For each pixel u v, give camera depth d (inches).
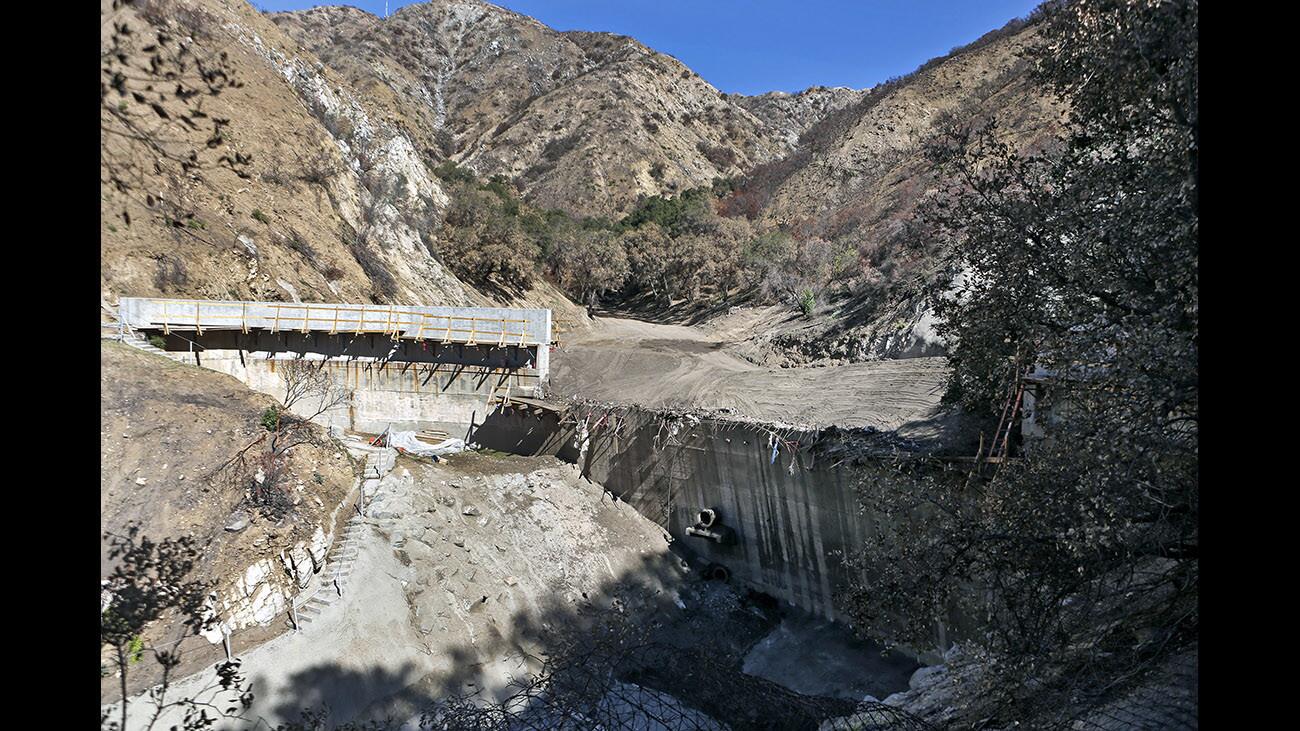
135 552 565.3
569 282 2272.4
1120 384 322.0
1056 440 370.9
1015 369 518.9
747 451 938.7
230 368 1120.8
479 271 1924.2
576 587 921.5
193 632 599.8
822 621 877.8
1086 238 371.6
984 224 466.0
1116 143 412.2
